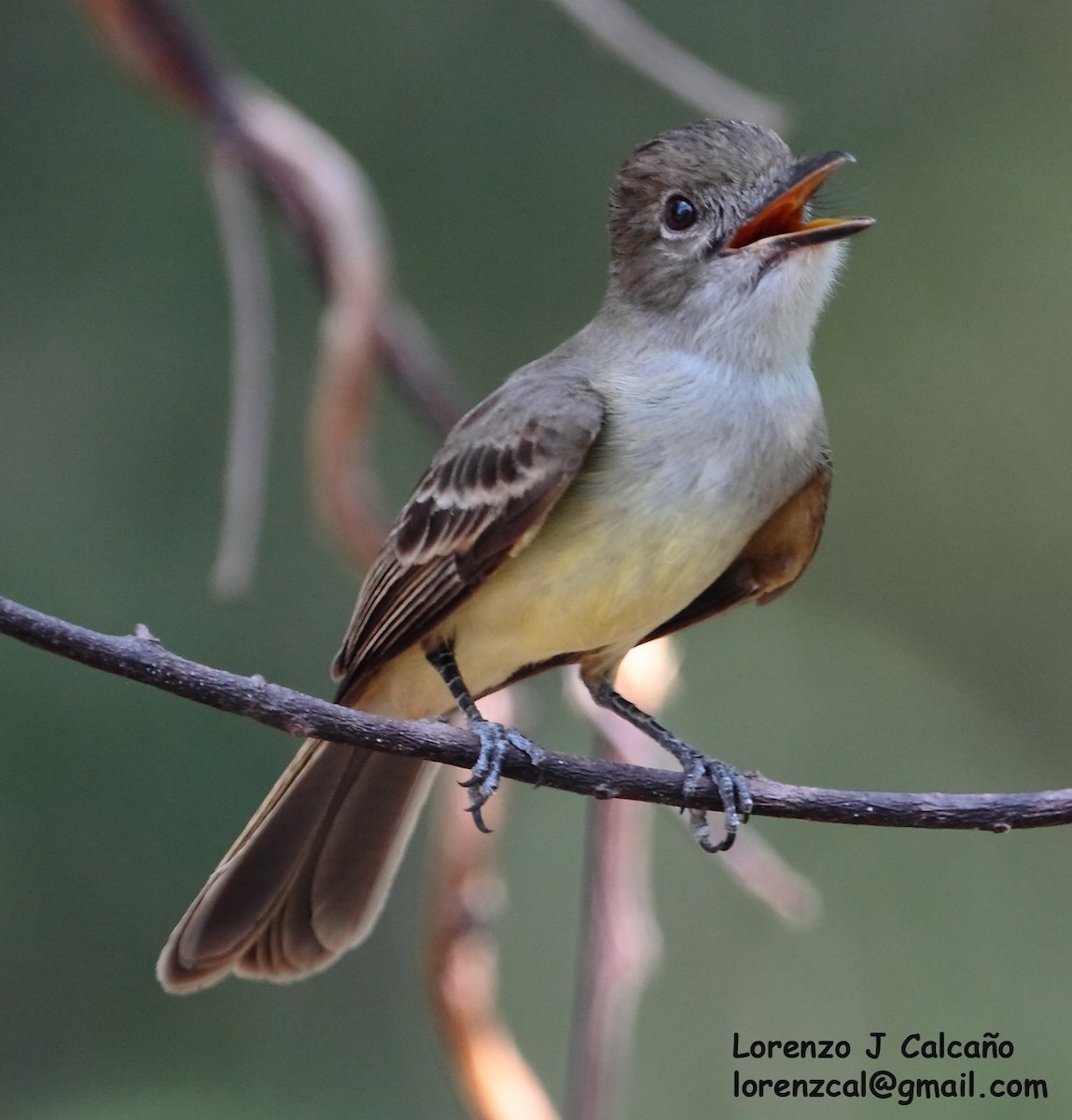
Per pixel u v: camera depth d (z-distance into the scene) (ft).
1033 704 43.45
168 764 35.70
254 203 30.19
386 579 24.99
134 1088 35.29
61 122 38.27
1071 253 43.11
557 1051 39.75
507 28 39.83
